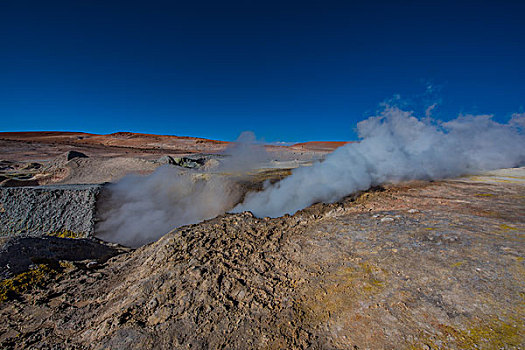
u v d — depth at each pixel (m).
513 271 1.69
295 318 1.66
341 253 2.33
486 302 1.48
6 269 2.99
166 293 2.06
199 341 1.58
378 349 1.33
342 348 1.39
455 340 1.29
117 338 1.70
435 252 2.06
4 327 2.27
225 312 1.79
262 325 1.64
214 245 2.74
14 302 2.63
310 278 2.04
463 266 1.82
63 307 2.52
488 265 1.79
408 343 1.33
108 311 2.21
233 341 1.55
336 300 1.74
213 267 2.31
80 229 5.21
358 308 1.63
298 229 3.08
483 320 1.37
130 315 1.92
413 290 1.67
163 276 2.30
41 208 5.34
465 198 3.75
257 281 2.10
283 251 2.56
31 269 3.13
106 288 2.80
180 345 1.57
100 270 3.35
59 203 5.47
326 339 1.47
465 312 1.44
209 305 1.87
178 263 2.46
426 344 1.30
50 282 3.04
